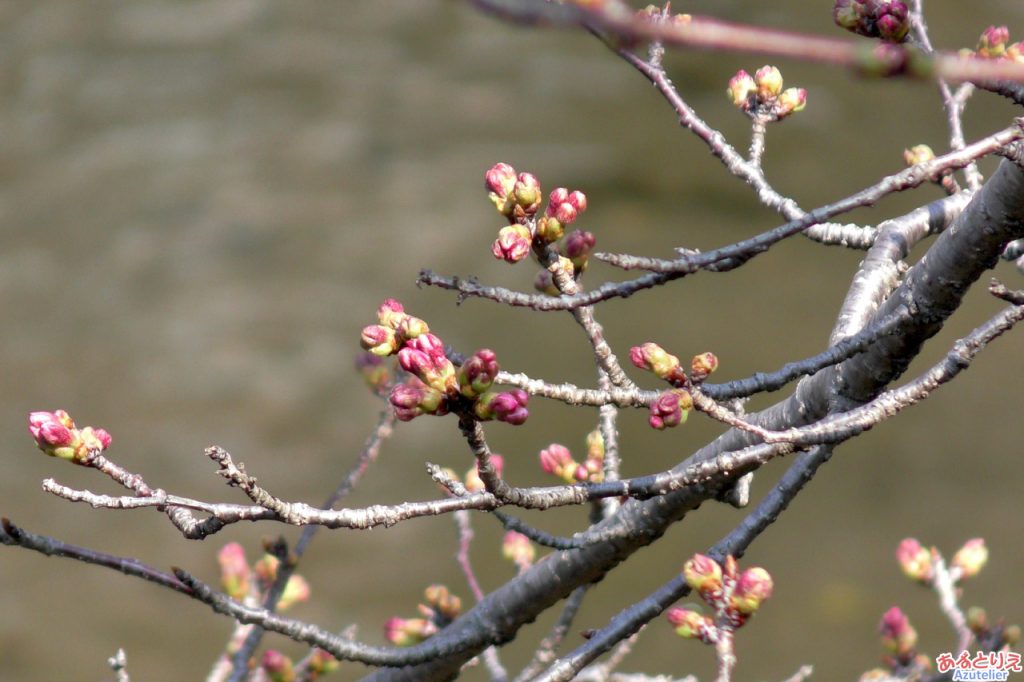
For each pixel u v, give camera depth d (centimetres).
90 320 1911
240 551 511
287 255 2073
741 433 406
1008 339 1778
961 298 351
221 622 1335
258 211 2197
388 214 2180
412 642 481
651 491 319
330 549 1412
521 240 335
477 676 1186
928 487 1507
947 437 1597
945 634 1266
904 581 1352
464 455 1567
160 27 2916
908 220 436
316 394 1719
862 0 310
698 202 2158
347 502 1485
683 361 1736
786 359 1755
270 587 506
